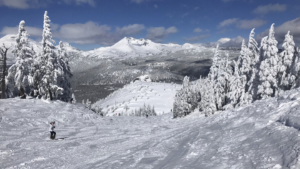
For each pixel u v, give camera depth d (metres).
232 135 7.92
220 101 34.50
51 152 10.87
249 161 5.16
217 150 6.73
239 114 11.40
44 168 8.23
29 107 25.64
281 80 24.84
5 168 8.45
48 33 30.72
